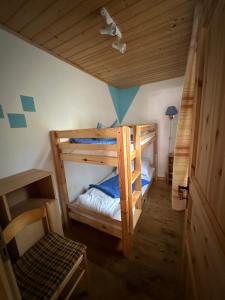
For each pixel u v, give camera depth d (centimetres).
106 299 120
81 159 168
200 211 62
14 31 142
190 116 108
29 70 161
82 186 247
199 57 74
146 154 360
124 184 140
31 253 114
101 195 196
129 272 140
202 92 72
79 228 202
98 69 240
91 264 149
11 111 147
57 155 186
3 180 137
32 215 117
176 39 162
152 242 173
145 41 165
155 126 321
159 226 199
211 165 55
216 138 51
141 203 215
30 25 136
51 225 149
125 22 135
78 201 192
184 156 114
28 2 110
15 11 118
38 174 150
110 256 158
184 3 114
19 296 49
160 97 320
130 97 355
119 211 168
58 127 199
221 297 38
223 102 45
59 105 200
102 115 301
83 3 113
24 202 156
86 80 251
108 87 320
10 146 147
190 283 81
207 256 53
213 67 56
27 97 160
